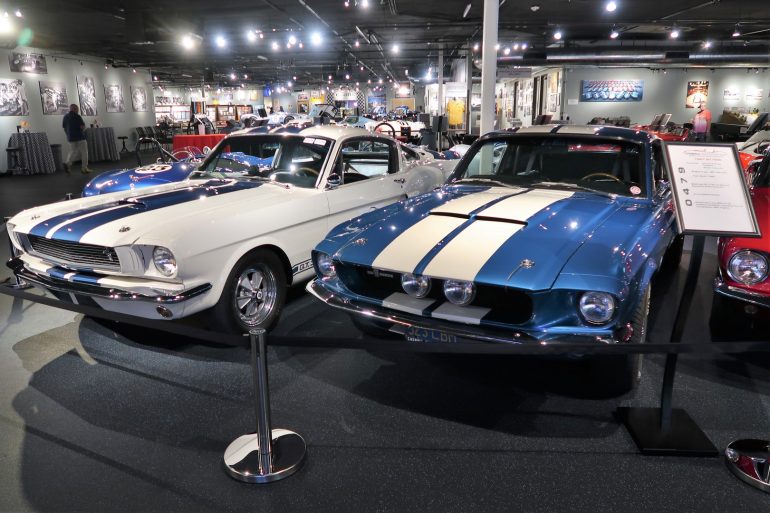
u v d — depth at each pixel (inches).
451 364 132.8
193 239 123.4
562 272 94.6
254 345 87.8
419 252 107.1
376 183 186.2
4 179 562.6
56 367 132.4
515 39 952.9
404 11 700.0
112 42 787.4
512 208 123.6
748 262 119.1
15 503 84.8
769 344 86.3
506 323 97.4
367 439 102.2
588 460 95.3
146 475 91.9
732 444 96.5
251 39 908.0
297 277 155.9
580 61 874.8
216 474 92.2
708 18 735.1
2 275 211.0
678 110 982.4
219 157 187.6
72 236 127.3
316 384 123.4
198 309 128.0
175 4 606.5
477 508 83.3
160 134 1104.8
